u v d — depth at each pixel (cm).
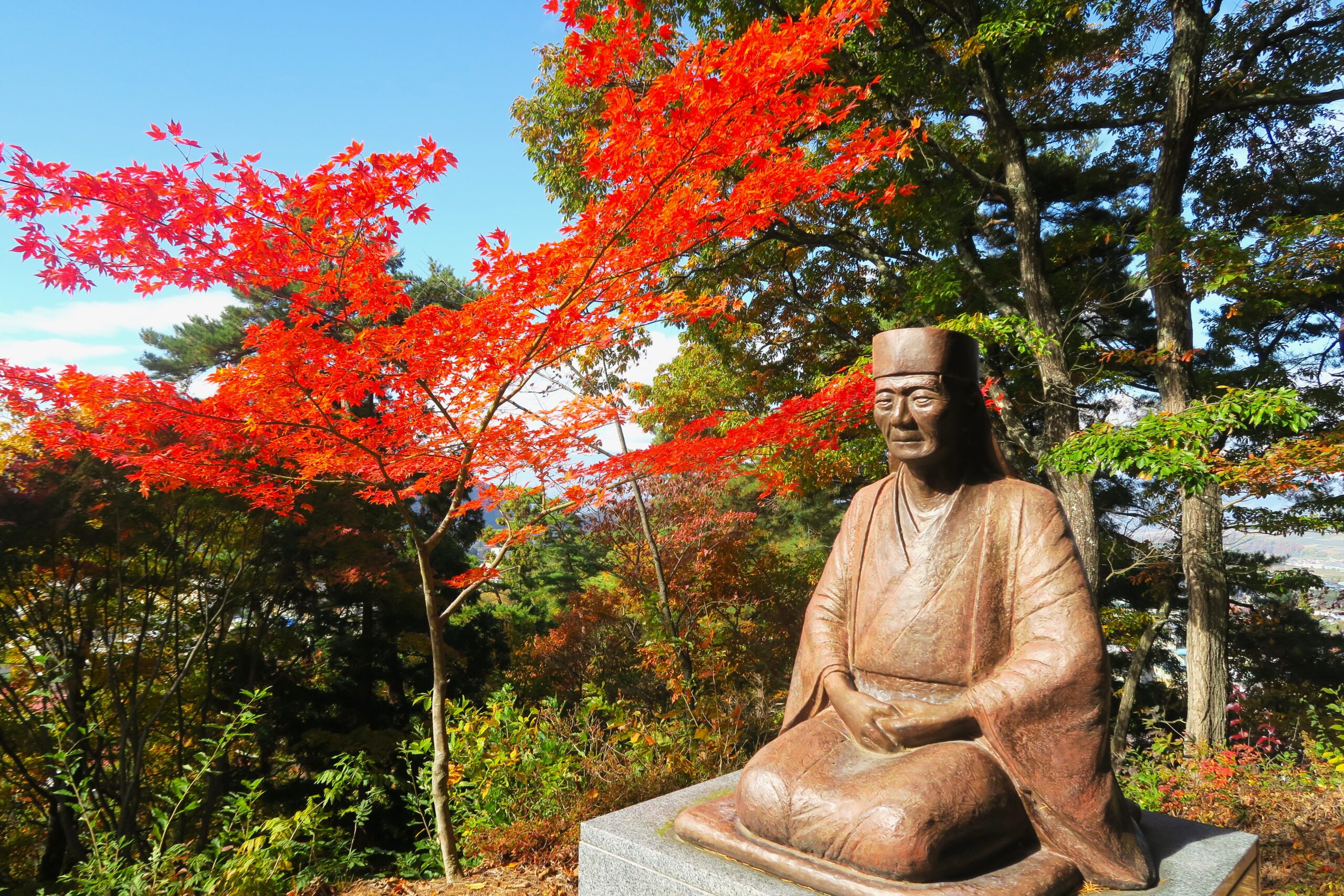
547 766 640
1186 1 1048
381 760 1321
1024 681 287
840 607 360
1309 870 529
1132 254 991
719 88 412
